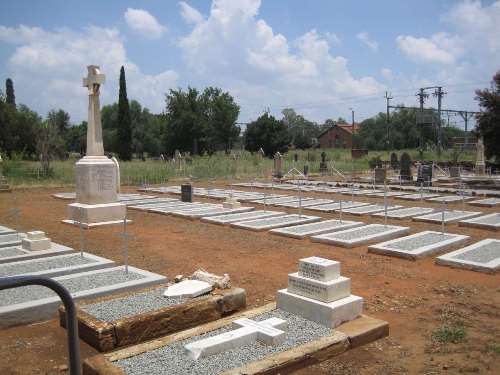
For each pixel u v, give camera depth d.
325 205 16.94
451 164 39.41
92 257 8.77
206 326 5.26
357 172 37.09
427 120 64.12
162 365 4.41
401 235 11.52
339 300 5.49
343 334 5.06
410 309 6.38
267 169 34.28
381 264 8.75
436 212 15.05
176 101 61.78
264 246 10.42
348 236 10.88
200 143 62.03
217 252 9.90
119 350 4.80
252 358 4.57
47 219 14.59
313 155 46.16
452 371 4.55
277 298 5.86
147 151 72.06
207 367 4.38
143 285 7.06
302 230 11.84
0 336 5.60
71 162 34.22
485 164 35.91
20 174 28.12
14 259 8.73
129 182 27.56
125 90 49.19
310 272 5.64
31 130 46.06
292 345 4.85
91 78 13.40
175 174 31.23
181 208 16.44
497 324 5.79
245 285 7.55
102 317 5.45
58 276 7.44
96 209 13.18
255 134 58.00
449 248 9.91
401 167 27.61
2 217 14.99
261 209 16.58
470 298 6.79
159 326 5.46
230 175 31.78
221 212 15.07
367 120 92.44
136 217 14.88
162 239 11.34
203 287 6.18
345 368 4.64
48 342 5.43
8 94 76.62
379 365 4.71
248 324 5.15
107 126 74.75
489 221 12.98
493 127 27.91
